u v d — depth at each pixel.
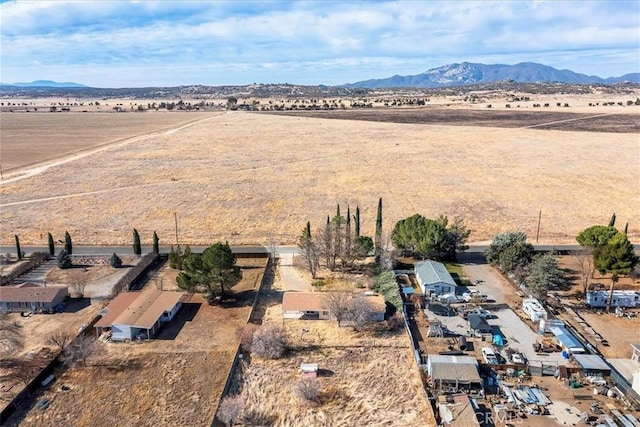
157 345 52.78
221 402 43.28
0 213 101.56
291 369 48.72
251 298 64.19
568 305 61.00
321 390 45.41
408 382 46.59
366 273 71.81
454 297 62.84
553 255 70.69
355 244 74.00
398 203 108.75
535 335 54.12
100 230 92.00
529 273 64.88
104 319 54.84
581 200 110.69
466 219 98.12
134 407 43.09
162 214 101.94
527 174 135.50
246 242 85.62
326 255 73.00
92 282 68.75
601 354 50.44
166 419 41.66
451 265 74.62
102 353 51.19
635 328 55.66
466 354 50.41
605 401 43.03
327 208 105.75
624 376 46.50
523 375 46.34
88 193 117.19
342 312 56.34
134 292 62.03
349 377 47.44
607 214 100.94
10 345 51.53
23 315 58.78
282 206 107.31
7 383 46.09
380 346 52.69
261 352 50.56
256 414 42.53
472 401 42.78
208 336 54.75
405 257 77.94
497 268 73.44
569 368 46.75
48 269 73.44
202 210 104.56
